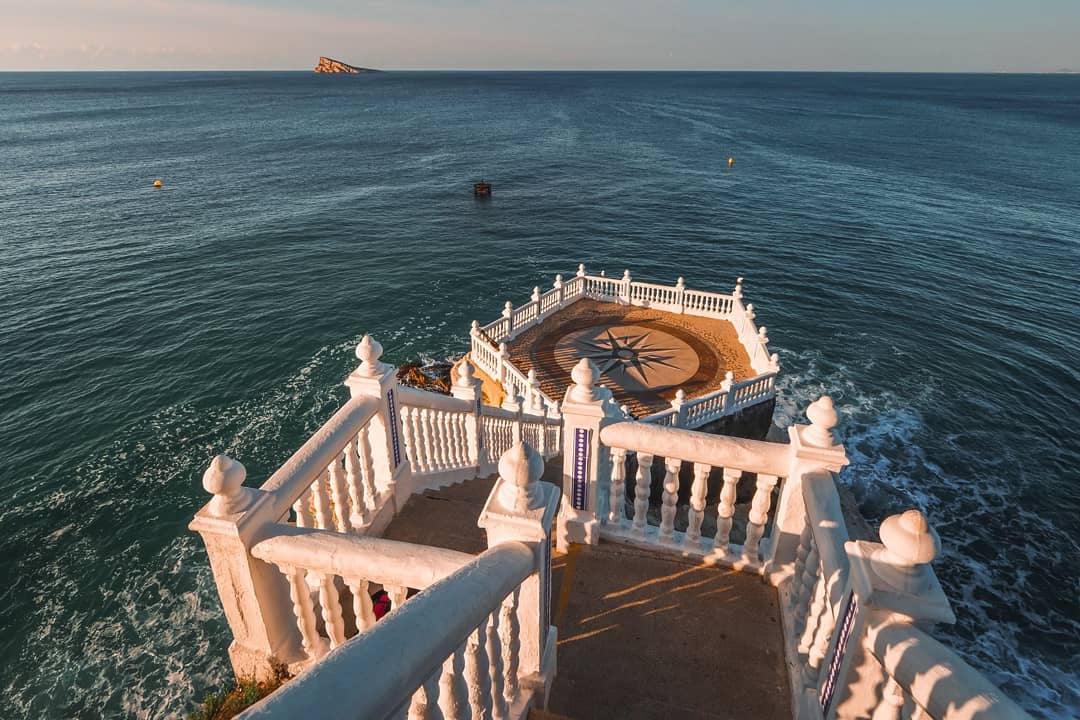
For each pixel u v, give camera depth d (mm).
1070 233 47188
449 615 2686
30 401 23922
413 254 43844
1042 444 22844
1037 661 14789
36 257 39562
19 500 18516
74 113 155625
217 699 4684
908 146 95500
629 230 50906
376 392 6090
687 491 18500
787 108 170750
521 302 35906
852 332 32000
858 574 3131
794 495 5035
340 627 4461
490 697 3551
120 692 12914
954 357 29172
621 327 24594
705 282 39219
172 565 16156
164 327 30609
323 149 92812
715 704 4543
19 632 14297
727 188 66250
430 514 6781
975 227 49500
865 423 24328
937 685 2557
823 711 3830
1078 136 108438
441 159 84812
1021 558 17812
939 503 20109
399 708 2377
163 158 81500
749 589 5535
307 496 5074
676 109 167000
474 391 8594
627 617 5285
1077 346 29672
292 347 29250
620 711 4500
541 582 3760
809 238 48094
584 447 5703
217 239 45312
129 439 21750
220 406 24109
